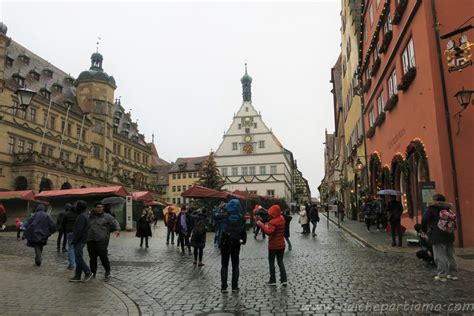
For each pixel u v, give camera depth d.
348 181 42.22
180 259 14.31
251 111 85.69
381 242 17.09
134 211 38.09
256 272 11.13
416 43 17.62
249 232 28.97
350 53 39.31
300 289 8.66
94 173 61.53
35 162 48.94
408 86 19.02
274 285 9.16
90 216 10.38
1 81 49.31
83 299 7.91
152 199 41.88
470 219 14.60
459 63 14.10
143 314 7.00
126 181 71.06
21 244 20.02
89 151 66.12
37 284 9.34
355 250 15.51
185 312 7.10
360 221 33.12
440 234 9.02
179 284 9.62
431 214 9.19
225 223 8.77
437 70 15.68
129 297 8.27
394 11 21.70
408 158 19.08
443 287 8.34
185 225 15.72
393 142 22.61
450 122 15.25
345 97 45.44
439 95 15.50
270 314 6.77
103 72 71.75
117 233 11.81
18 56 58.00
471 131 15.02
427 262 11.29
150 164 93.88
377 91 26.86
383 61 24.62
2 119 48.94
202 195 29.12
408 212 19.72
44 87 60.12
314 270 11.12
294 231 26.97
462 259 11.92
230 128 86.12
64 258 14.43
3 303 7.50
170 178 105.81
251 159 84.00
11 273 10.85
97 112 69.81
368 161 30.50
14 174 49.44
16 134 51.06
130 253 16.23
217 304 7.58
